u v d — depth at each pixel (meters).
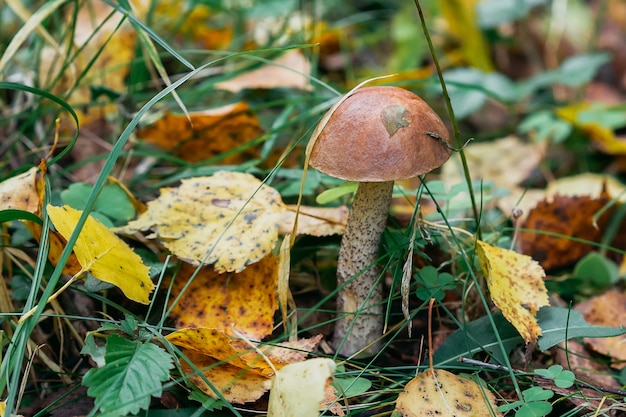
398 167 0.43
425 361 0.48
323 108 0.58
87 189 0.51
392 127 0.44
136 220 0.50
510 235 0.59
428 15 1.00
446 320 0.51
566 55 0.99
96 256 0.45
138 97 0.61
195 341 0.44
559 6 0.95
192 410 0.44
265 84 0.64
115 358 0.42
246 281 0.49
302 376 0.42
